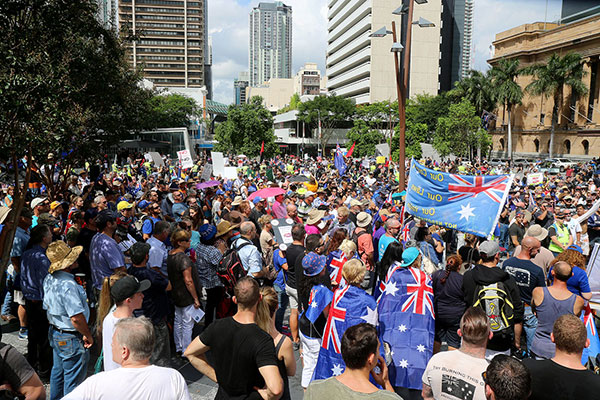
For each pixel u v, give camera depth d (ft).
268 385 10.50
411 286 16.51
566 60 206.28
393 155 210.59
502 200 21.70
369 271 25.76
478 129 198.80
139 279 17.26
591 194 54.13
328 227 28.73
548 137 241.35
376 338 9.79
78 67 31.58
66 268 16.11
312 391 9.89
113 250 20.01
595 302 20.74
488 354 16.19
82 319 15.60
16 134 21.04
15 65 21.76
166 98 245.86
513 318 16.08
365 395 9.32
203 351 11.69
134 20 492.54
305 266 16.98
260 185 47.52
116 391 9.41
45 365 18.20
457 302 17.54
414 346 16.10
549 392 10.91
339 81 399.65
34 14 25.41
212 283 22.30
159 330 17.66
